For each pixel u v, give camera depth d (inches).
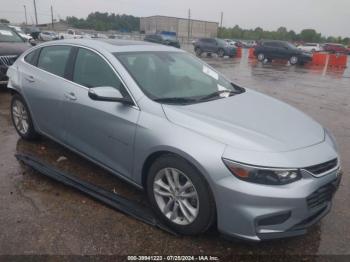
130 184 147.3
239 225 103.3
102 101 135.2
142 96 127.6
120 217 127.6
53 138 171.6
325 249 115.1
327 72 774.5
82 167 166.2
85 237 115.9
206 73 164.9
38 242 112.7
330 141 122.9
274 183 100.5
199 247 113.3
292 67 890.1
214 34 3348.9
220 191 103.3
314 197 106.3
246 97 149.4
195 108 125.4
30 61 185.9
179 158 112.5
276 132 115.0
